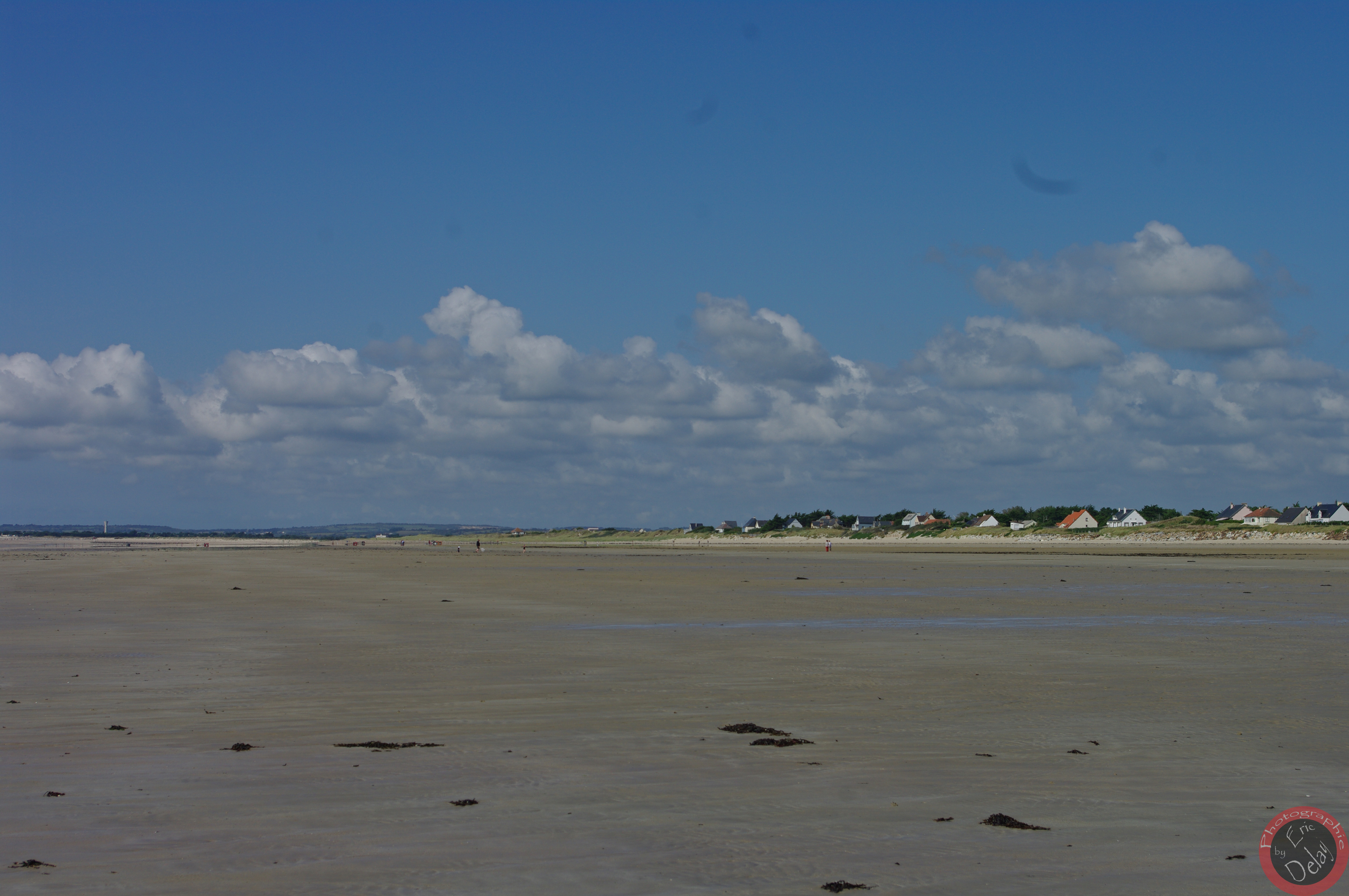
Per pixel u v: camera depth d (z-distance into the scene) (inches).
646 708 670.5
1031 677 814.5
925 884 332.5
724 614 1406.3
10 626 1224.8
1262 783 473.4
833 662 899.4
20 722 618.8
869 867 349.1
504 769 494.6
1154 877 341.1
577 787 458.9
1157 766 507.2
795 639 1085.1
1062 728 605.0
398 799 438.0
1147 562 3361.2
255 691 740.0
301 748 542.9
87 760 513.3
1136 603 1604.3
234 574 2571.4
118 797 439.8
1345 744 559.5
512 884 330.6
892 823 404.8
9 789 452.8
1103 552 4798.2
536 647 1018.7
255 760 514.6
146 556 4192.9
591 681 791.1
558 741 563.5
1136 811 424.2
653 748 544.1
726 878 337.4
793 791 454.9
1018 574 2559.1
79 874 338.0
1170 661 912.3
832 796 446.3
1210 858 361.7
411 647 1011.9
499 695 721.6
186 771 489.1
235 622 1278.3
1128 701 701.9
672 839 380.8
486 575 2556.6
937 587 2039.9
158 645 1025.5
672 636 1120.8
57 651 978.7
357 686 761.0
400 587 2016.5
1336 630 1183.6
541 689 750.5
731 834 387.9
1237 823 406.9
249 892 321.7
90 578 2309.3
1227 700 704.4
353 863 351.3
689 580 2335.1
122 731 590.2
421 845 372.5
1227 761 518.9
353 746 547.8
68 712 653.3
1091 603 1599.4
